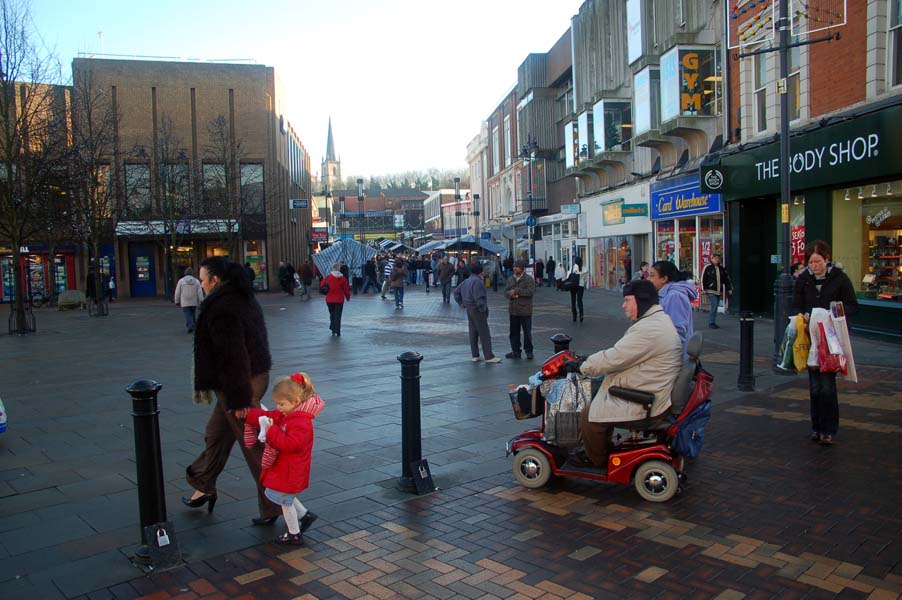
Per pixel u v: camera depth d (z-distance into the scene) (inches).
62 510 191.3
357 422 290.8
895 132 437.1
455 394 345.4
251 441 165.9
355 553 162.1
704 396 195.2
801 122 559.8
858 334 501.4
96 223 938.7
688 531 170.7
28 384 395.2
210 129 1400.1
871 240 492.1
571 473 201.2
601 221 1116.5
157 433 156.3
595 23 1137.4
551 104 1556.3
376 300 1106.7
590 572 149.8
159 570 153.1
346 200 4815.5
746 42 630.5
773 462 223.3
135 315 951.0
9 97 695.1
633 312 195.2
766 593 138.6
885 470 211.5
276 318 831.7
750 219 658.2
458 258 1499.8
